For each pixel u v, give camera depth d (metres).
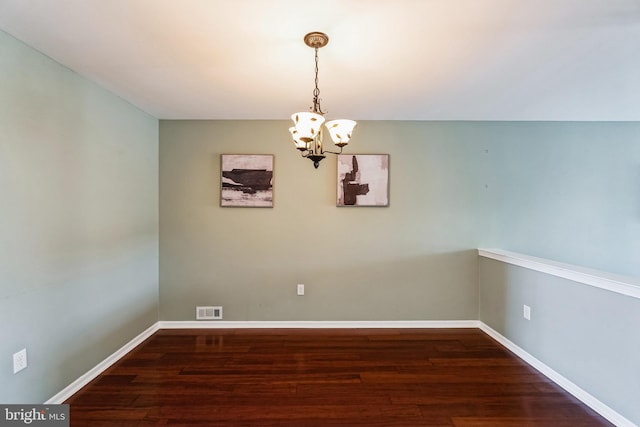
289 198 3.12
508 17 1.48
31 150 1.73
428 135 3.15
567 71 2.06
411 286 3.15
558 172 3.16
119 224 2.50
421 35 1.63
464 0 1.35
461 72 2.08
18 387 1.64
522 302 2.48
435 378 2.17
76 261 2.05
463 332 3.03
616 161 3.16
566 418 1.76
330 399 1.92
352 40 1.68
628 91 2.39
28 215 1.71
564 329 2.06
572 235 3.15
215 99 2.56
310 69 2.03
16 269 1.63
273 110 2.83
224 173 3.08
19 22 1.50
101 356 2.27
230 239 3.11
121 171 2.52
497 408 1.84
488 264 2.98
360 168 3.12
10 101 1.61
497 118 3.07
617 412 1.70
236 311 3.12
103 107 2.31
